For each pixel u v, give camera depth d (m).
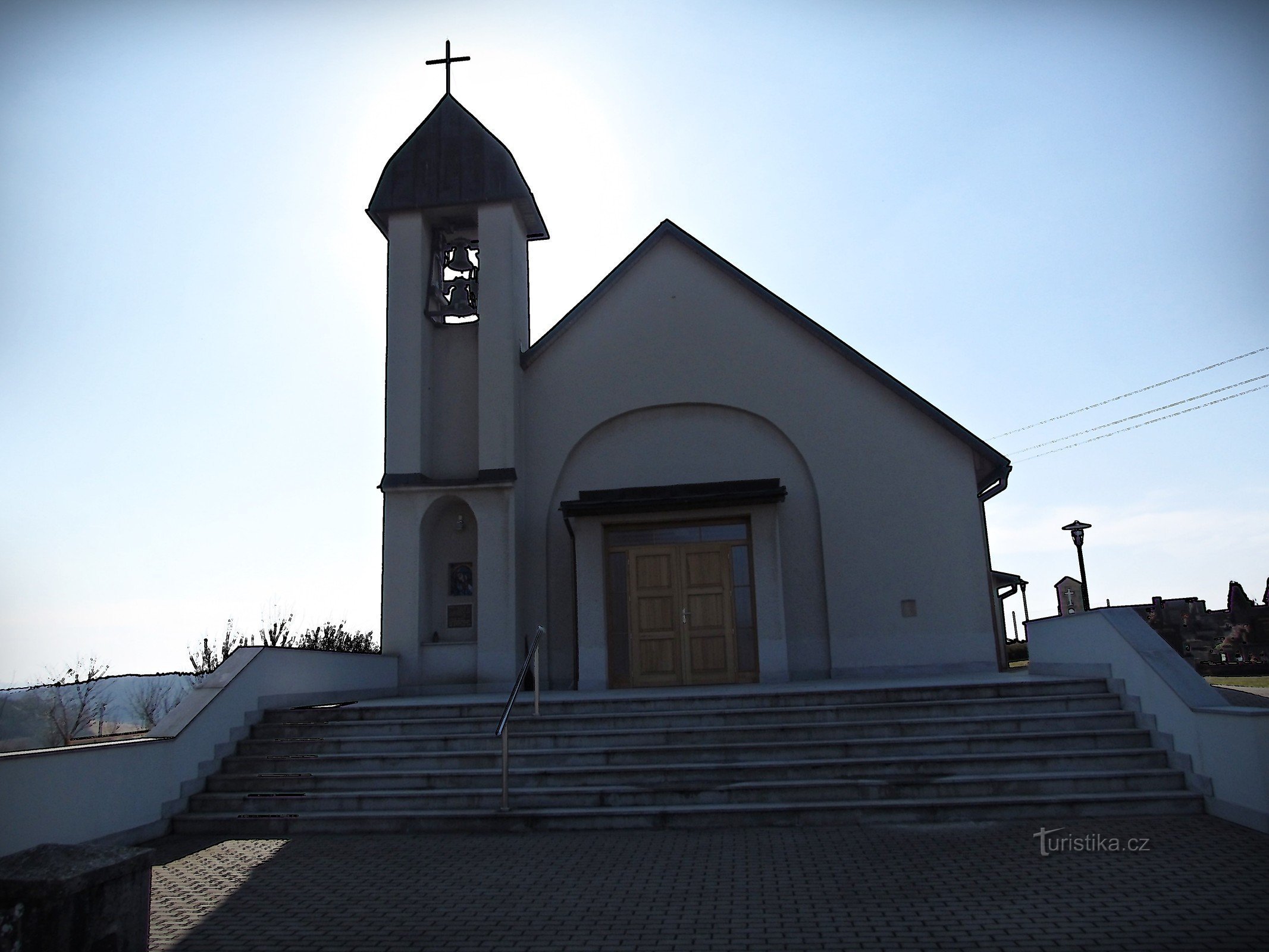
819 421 15.67
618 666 14.70
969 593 14.80
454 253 17.25
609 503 14.48
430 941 5.46
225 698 10.24
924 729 9.54
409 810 8.86
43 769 7.47
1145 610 28.58
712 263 16.44
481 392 15.61
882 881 6.36
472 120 16.84
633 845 7.65
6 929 4.26
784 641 14.23
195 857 7.88
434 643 15.04
